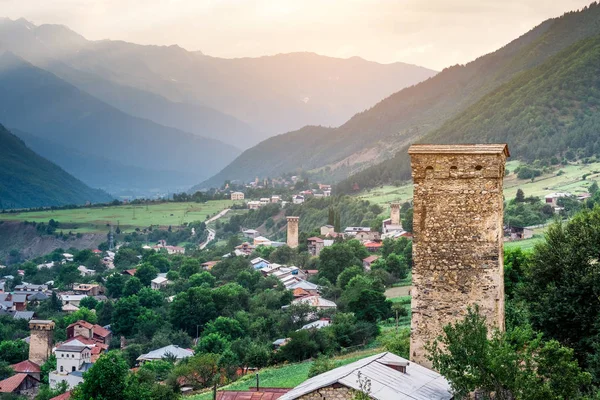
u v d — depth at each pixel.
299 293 188.12
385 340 99.88
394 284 175.50
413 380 42.12
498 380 39.66
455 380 40.22
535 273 55.88
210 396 85.62
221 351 134.25
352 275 191.62
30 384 166.12
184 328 184.12
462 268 45.03
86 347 163.75
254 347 114.31
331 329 113.75
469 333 41.06
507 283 67.69
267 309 174.00
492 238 44.69
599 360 46.97
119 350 174.62
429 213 45.62
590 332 51.22
